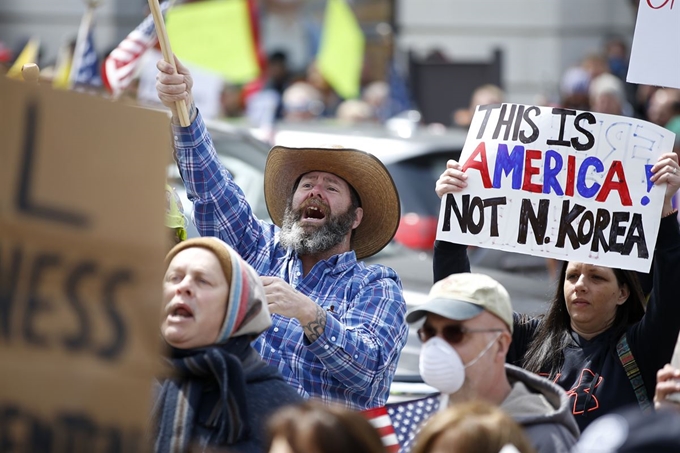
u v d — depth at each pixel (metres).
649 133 13.93
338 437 8.67
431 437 8.95
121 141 8.21
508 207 14.09
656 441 7.91
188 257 11.00
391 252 22.28
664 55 14.95
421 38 51.19
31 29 49.22
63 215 7.98
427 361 11.03
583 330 13.96
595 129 14.00
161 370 10.87
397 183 26.78
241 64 29.86
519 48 50.28
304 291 14.46
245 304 10.99
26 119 7.88
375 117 39.94
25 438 7.82
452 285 11.16
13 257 7.82
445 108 45.81
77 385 7.98
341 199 14.95
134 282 8.22
